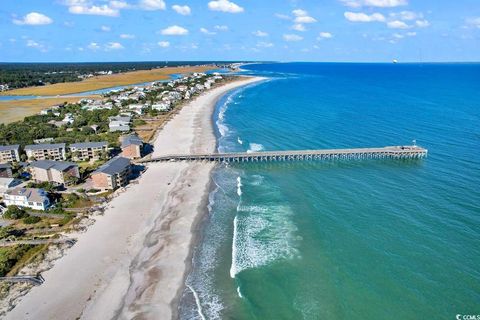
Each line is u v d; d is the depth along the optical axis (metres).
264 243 67.38
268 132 148.75
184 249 66.31
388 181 95.06
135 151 114.00
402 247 64.56
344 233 69.81
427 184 91.50
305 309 51.41
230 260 63.06
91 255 64.25
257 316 50.50
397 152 115.44
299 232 70.75
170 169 106.88
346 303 52.12
